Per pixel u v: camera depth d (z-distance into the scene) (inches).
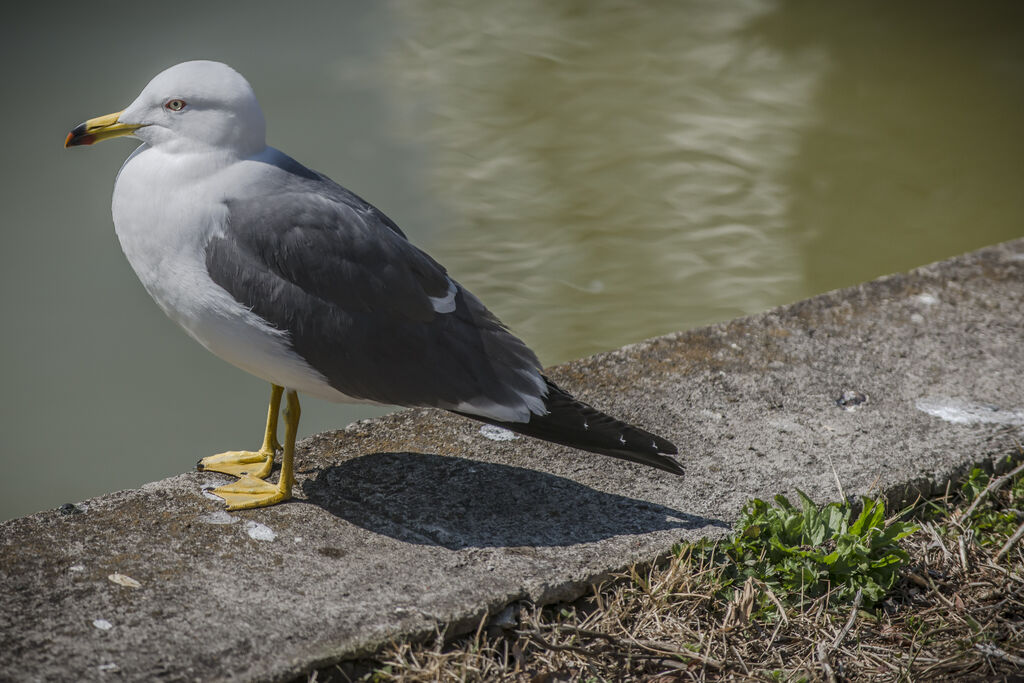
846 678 239.1
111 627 232.1
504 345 272.2
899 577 266.7
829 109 706.8
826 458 304.5
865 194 607.8
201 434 458.3
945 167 634.8
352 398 269.7
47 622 232.5
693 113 695.1
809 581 259.1
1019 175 629.3
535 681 235.5
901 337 367.6
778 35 822.5
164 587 245.0
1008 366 351.9
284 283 256.8
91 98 691.4
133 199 261.7
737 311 506.3
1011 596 260.1
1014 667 239.1
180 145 262.8
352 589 247.4
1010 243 436.8
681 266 539.8
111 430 458.6
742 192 604.7
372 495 283.3
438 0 877.8
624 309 506.3
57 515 268.7
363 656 231.5
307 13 850.1
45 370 491.2
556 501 284.0
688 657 238.8
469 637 244.4
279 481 282.0
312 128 656.4
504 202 588.7
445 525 272.2
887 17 858.8
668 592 253.9
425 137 653.3
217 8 858.8
